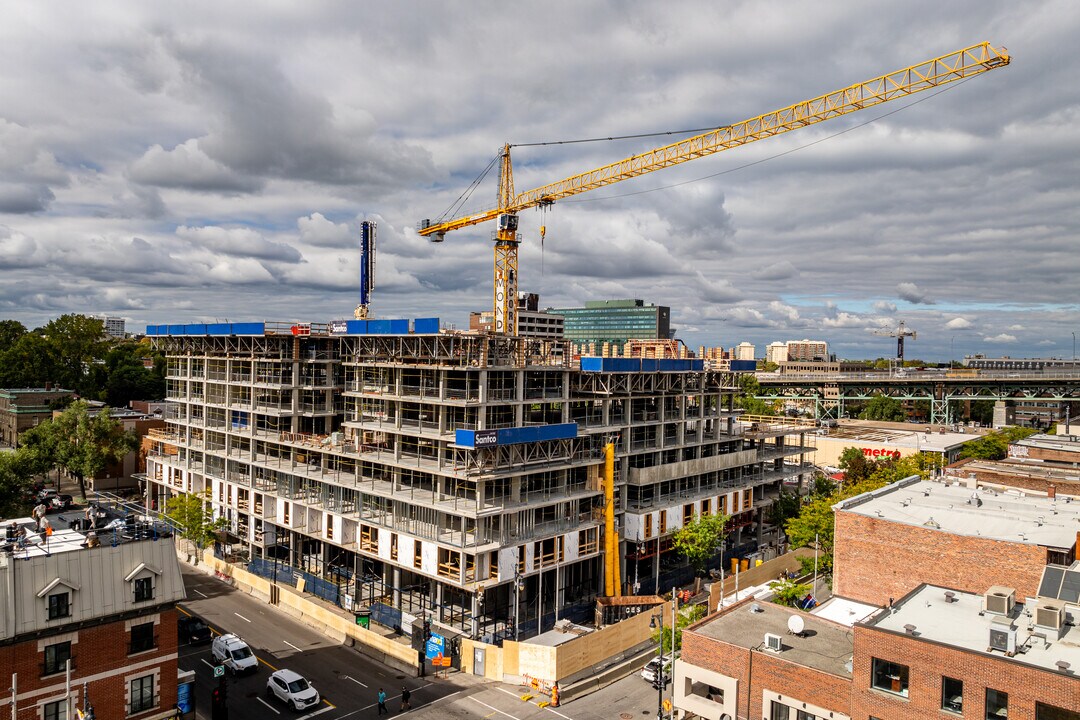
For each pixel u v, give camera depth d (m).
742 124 115.75
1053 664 36.00
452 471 74.88
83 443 118.19
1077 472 90.00
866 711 39.91
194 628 71.12
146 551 47.88
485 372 76.75
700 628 49.84
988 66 94.12
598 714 59.53
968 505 63.16
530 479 80.00
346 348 97.50
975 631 40.78
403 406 84.31
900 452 141.38
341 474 89.50
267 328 98.25
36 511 55.06
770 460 118.94
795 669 43.34
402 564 78.62
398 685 64.12
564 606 82.50
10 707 41.72
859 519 58.59
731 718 45.84
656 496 93.81
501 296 147.38
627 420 92.81
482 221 152.50
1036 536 53.38
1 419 152.00
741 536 114.81
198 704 58.75
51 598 43.47
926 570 55.09
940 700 37.56
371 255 127.06
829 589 78.62
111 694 45.66
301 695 58.94
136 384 178.62
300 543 95.56
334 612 78.38
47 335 189.12
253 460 98.44
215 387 108.38
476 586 71.94
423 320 79.06
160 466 118.50
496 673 66.12
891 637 39.12
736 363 109.00
